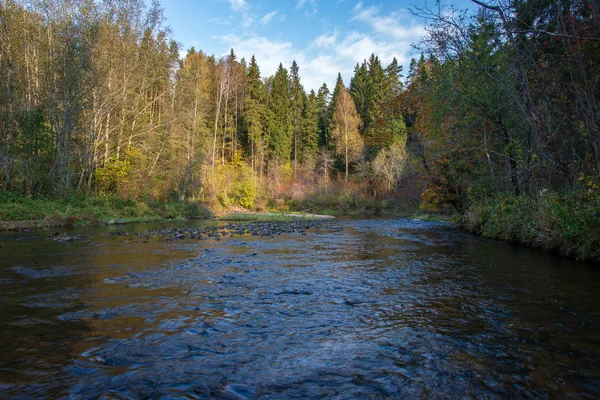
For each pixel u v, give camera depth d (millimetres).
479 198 19141
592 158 9828
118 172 27250
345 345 4273
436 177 21344
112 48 25844
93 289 6684
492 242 13805
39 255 10344
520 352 4051
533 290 6582
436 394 3184
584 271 8078
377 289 6859
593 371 3598
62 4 23328
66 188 23781
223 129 52406
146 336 4488
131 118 31328
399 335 4574
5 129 22641
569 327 4777
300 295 6445
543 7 10938
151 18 27812
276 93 57719
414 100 23406
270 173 53625
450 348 4172
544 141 11289
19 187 22141
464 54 14852
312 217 35719
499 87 14031
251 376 3510
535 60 11844
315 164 57312
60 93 23438
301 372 3600
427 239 15219
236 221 28562
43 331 4602
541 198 11258
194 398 3094
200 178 39156
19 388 3221
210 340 4402
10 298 6016
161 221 26578
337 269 8773
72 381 3361
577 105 10227
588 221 8766
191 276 7918
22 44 24016
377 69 60188
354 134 53656
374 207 45250
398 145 43469
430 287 6957
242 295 6418
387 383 3381
